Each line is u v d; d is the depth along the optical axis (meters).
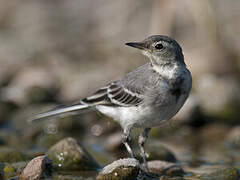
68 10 22.61
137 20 20.56
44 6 23.14
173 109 10.28
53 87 17.89
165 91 10.05
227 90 16.61
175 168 10.78
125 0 20.91
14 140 13.91
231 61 18.41
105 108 11.40
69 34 21.36
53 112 12.27
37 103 17.38
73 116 15.43
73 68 19.22
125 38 20.16
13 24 22.44
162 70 10.27
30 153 12.23
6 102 16.89
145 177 10.21
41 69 18.91
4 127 15.48
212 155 12.74
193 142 14.27
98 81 17.78
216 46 18.36
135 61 18.33
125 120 10.77
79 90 17.45
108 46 20.16
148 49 10.52
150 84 10.23
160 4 18.30
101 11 21.75
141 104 10.32
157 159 11.93
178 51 10.35
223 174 10.31
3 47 20.39
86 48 20.50
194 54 18.80
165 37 10.37
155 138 14.73
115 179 9.62
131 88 10.57
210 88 16.86
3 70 18.80
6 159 10.97
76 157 10.82
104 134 15.12
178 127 15.35
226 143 14.10
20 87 17.62
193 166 11.56
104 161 11.76
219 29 18.33
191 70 18.16
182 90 10.17
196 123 15.67
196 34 19.34
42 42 20.81
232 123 15.87
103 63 19.77
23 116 15.70
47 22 22.14
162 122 10.52
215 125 15.70
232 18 20.03
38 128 14.88
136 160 9.83
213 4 18.39
